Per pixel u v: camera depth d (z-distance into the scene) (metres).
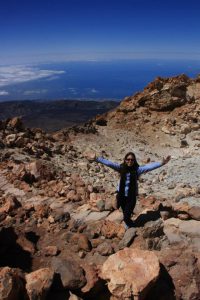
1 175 17.09
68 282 6.56
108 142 30.80
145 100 37.56
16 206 12.30
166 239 8.58
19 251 8.78
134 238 8.69
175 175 19.84
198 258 7.66
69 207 12.41
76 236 9.26
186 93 37.34
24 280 6.24
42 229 10.49
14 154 20.80
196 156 27.19
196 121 34.72
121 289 6.28
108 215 10.99
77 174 19.44
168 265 7.31
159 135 33.09
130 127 34.69
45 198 13.73
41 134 27.77
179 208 9.80
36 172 16.53
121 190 9.01
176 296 6.84
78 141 29.42
